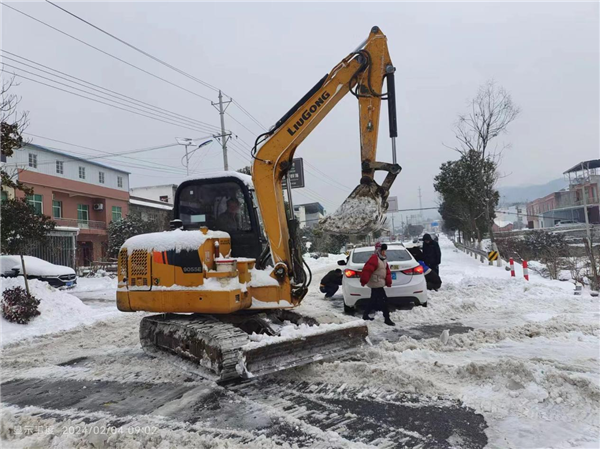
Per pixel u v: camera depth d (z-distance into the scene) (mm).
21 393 4922
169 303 5215
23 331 8797
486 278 12352
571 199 48719
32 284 11266
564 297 9734
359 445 3262
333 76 5879
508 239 30484
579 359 5055
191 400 4332
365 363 4949
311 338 5000
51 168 34156
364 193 5805
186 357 5359
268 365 4605
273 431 3576
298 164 26672
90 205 39375
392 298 8398
